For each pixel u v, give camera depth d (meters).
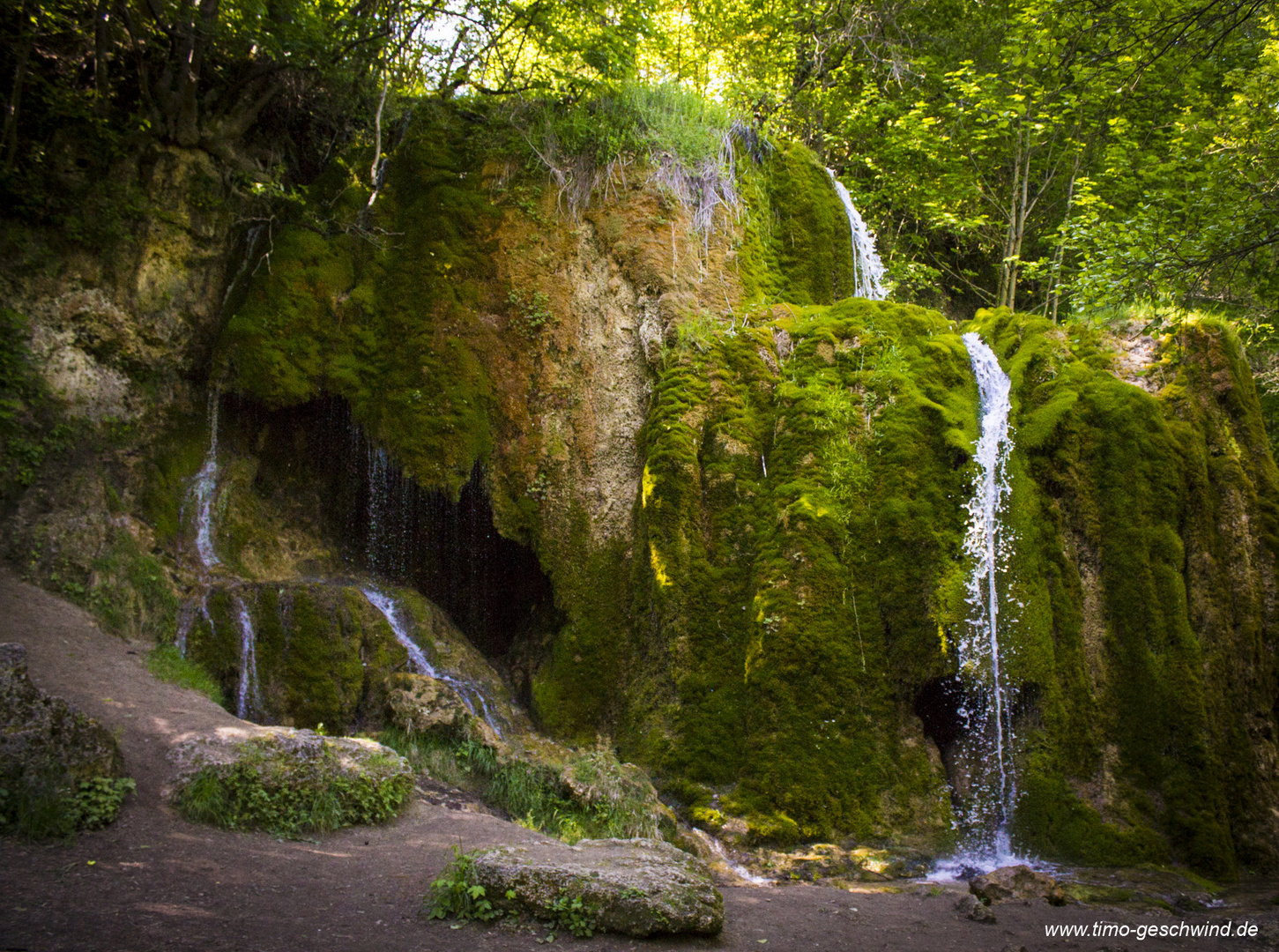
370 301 11.48
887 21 19.12
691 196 12.22
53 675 7.41
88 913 4.61
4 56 10.31
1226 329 11.22
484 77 13.85
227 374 10.84
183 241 11.11
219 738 6.89
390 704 9.02
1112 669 9.56
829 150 18.95
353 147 12.62
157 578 9.36
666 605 9.67
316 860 6.03
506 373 11.20
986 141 18.25
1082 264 15.16
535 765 8.52
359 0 11.84
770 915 6.36
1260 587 10.23
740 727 9.16
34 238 10.09
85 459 9.73
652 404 10.70
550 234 11.80
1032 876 7.46
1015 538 9.61
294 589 9.38
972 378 10.85
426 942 4.86
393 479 10.95
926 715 9.50
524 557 11.20
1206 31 9.72
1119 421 10.20
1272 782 9.56
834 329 10.91
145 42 10.80
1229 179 12.26
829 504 9.70
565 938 5.13
